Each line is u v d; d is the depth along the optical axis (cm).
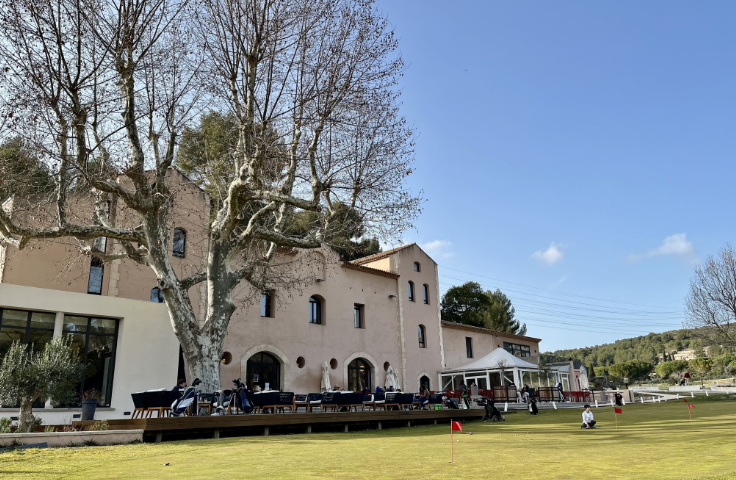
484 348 4094
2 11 1241
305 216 2547
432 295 3684
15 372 1279
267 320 2503
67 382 1359
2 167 1502
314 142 1636
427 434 1395
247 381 2372
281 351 2525
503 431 1487
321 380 2681
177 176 2300
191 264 2261
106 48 1395
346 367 2862
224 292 1653
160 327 1919
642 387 6338
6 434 1010
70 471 736
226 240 1681
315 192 1620
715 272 4428
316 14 1605
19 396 1285
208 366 1548
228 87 1628
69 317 1730
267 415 1391
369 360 3023
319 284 2833
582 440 1157
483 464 773
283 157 1664
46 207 1858
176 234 2261
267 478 653
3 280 1794
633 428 1485
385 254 3488
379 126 1683
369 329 3091
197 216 2348
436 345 3581
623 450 936
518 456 870
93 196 1825
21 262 1845
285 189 1689
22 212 1758
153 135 1609
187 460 845
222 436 1326
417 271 3616
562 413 2514
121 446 1064
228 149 1823
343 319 2927
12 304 1587
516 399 3206
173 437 1232
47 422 1581
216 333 1595
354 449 1002
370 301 3159
